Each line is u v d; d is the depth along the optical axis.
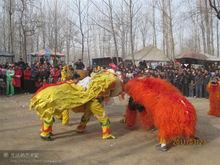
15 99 18.30
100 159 8.17
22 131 10.66
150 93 9.42
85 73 11.00
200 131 11.04
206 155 8.61
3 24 46.44
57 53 33.53
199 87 21.52
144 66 24.78
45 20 43.91
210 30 36.88
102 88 9.74
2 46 49.59
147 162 8.04
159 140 9.03
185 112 8.84
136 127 11.30
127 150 8.91
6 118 12.63
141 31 48.47
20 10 34.88
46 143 9.40
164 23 32.81
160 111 8.95
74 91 9.68
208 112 14.30
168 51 33.59
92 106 9.85
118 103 16.62
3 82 20.52
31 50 46.09
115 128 11.23
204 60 32.31
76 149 8.90
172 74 22.64
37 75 21.70
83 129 10.51
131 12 25.52
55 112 9.52
